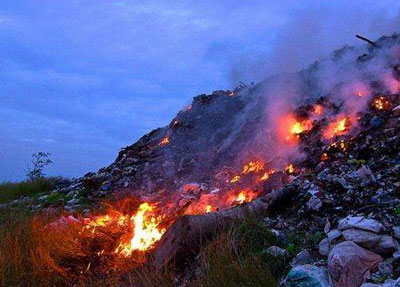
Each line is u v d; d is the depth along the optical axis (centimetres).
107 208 793
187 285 467
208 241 510
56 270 545
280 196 586
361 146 692
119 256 585
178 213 700
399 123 706
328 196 576
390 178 571
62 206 907
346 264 411
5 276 515
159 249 536
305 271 417
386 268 413
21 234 609
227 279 426
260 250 482
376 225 446
